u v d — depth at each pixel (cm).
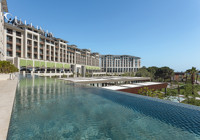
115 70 14038
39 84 1588
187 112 670
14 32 4478
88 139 399
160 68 8738
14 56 4447
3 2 3491
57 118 550
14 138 374
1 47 3309
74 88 1411
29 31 4912
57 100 840
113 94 1120
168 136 444
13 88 978
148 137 431
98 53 12050
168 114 646
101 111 673
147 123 543
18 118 523
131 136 436
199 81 9156
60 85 1614
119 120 564
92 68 9962
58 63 6219
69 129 461
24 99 823
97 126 500
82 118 568
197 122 556
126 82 4584
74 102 816
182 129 493
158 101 874
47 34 6794
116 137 421
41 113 593
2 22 3550
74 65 7812
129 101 888
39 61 5100
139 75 8138
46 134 411
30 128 445
